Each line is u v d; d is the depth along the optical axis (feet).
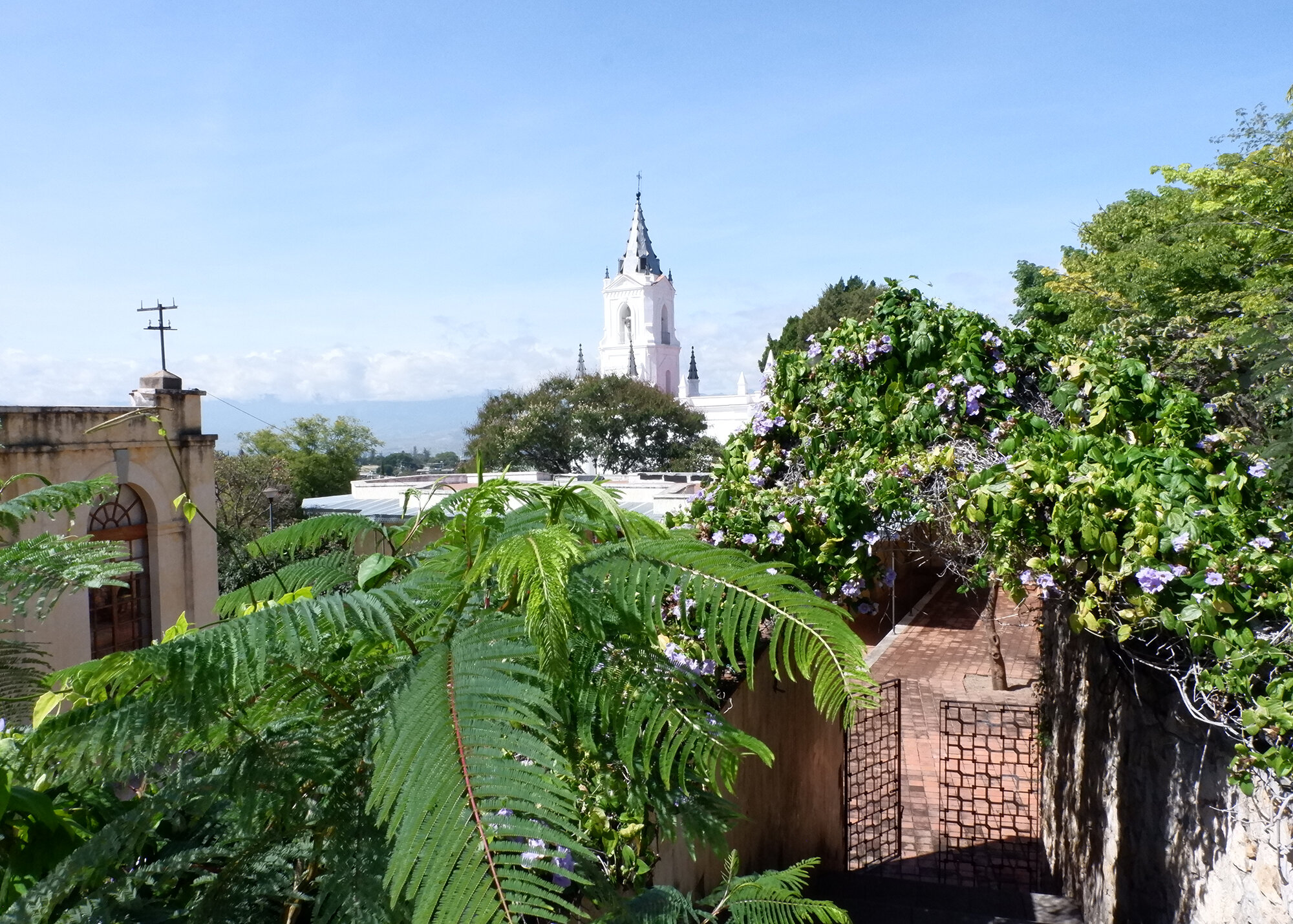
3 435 29.19
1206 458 11.35
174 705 4.23
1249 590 9.20
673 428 125.49
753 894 5.50
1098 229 46.01
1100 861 15.56
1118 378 12.43
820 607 4.87
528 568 4.09
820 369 14.42
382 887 4.09
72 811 5.67
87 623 32.53
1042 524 10.97
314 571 5.89
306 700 4.79
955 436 12.87
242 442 108.78
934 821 22.71
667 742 4.79
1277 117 30.37
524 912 3.29
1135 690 13.10
